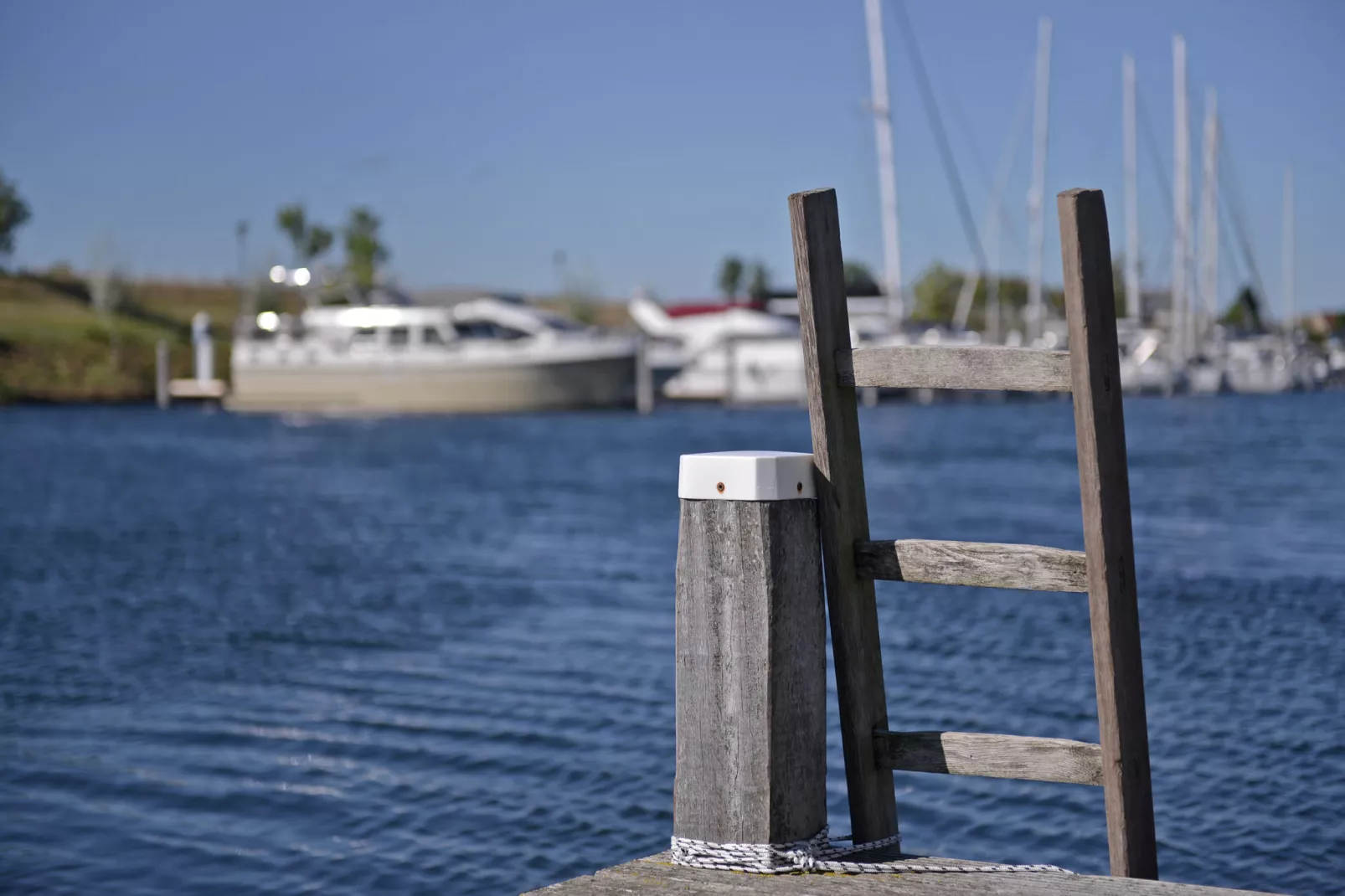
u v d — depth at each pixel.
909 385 3.89
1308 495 25.91
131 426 61.12
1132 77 72.00
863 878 3.75
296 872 6.46
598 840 6.90
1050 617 12.91
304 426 60.41
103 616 13.99
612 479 33.53
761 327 76.19
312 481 33.72
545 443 47.91
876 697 4.11
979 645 11.65
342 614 14.02
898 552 3.96
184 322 100.94
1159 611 13.17
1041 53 69.12
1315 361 82.00
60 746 8.72
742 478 3.78
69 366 85.12
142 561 18.61
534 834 6.98
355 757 8.43
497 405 58.78
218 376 89.88
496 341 59.72
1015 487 29.48
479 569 17.44
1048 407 80.00
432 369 59.38
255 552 19.58
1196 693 9.70
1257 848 6.50
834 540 4.01
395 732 9.05
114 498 29.31
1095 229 3.58
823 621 3.96
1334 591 14.33
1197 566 16.34
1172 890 3.55
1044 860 6.48
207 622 13.58
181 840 6.90
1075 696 9.80
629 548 19.67
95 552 19.73
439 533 21.86
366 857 6.66
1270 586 14.73
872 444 46.03
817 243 4.00
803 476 3.89
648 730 9.01
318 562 18.36
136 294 107.12
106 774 8.08
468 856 6.66
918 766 4.01
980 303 102.38
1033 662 10.98
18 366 83.38
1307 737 8.47
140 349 89.75
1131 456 36.38
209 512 25.97
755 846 3.80
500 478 34.09
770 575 3.78
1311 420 56.91
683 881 3.75
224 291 116.06
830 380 4.01
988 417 67.88
